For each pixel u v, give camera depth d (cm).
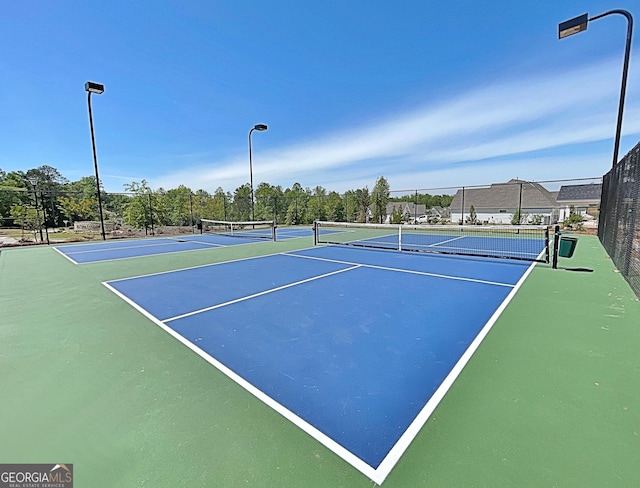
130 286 545
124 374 245
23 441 171
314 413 193
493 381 226
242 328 344
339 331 331
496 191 3559
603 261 719
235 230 1984
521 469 143
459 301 435
